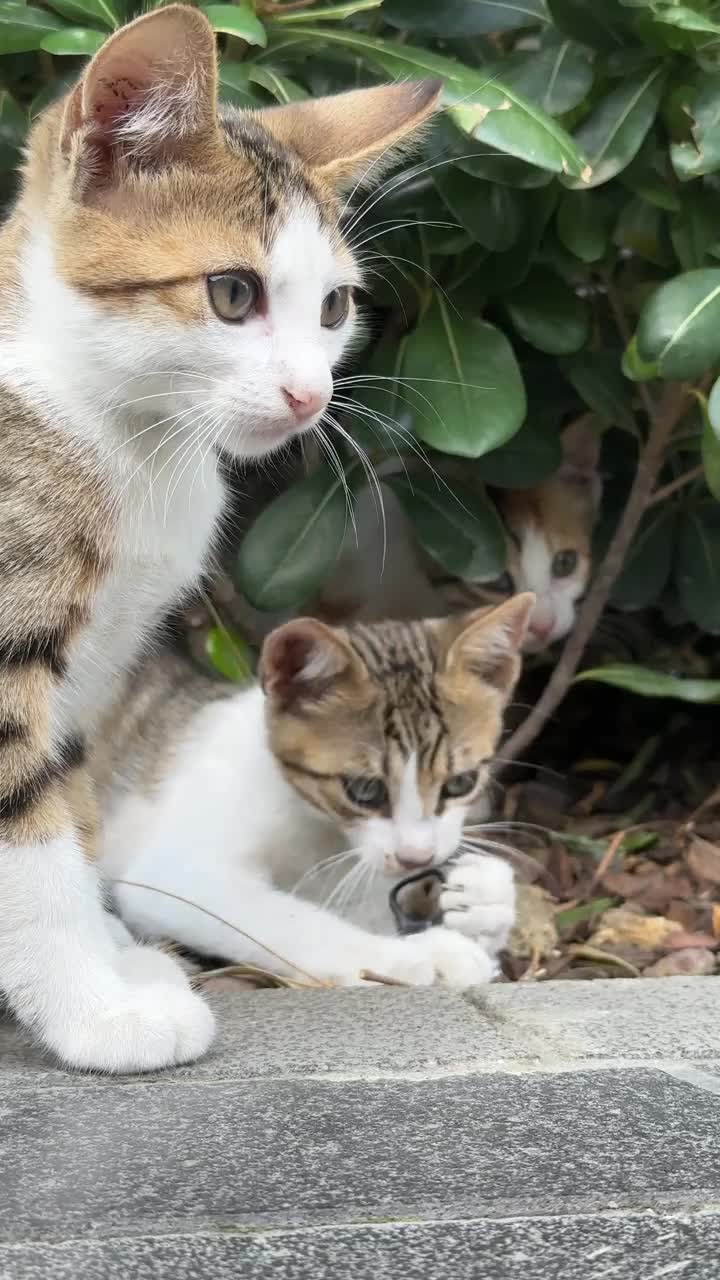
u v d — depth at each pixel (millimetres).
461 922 820
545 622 1017
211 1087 654
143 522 713
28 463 699
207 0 842
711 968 829
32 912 682
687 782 998
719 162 838
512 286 901
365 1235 555
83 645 712
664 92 871
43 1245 546
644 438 989
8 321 709
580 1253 540
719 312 825
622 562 960
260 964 809
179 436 717
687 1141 614
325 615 1004
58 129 703
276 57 868
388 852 829
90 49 792
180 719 879
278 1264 531
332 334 748
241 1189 595
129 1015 676
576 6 851
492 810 967
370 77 887
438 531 921
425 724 835
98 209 696
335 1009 721
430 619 929
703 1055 669
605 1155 608
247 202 707
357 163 750
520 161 853
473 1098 639
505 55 903
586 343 938
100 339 697
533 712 963
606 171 853
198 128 701
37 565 696
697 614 973
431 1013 713
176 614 831
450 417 854
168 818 849
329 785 831
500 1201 585
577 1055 670
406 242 900
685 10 833
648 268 950
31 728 688
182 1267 528
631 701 1065
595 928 868
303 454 928
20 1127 628
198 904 817
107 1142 618
